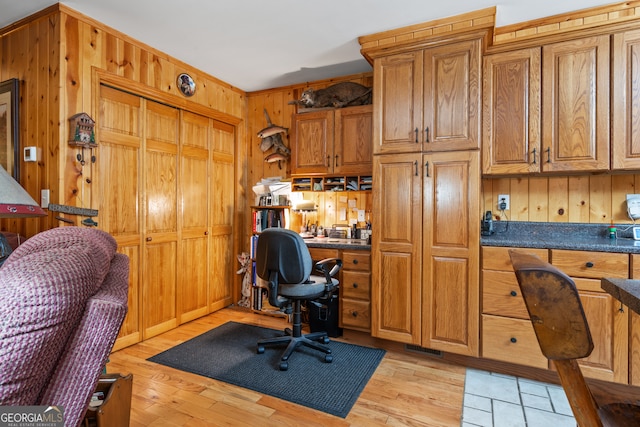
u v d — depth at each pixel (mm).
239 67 3199
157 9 2227
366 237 3184
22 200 1253
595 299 1979
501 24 2355
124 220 2648
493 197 2760
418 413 1815
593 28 2154
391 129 2529
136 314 2734
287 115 3711
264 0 2125
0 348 431
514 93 2352
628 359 1904
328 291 2521
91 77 2355
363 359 2469
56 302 468
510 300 2186
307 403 1903
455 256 2328
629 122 2092
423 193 2424
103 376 1469
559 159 2246
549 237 2533
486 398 1964
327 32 2531
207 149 3461
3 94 2441
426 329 2406
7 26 2420
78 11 2246
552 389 2066
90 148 2365
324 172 3221
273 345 2607
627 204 2387
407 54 2482
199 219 3379
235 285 3826
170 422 1729
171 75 2975
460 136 2328
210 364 2369
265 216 3471
